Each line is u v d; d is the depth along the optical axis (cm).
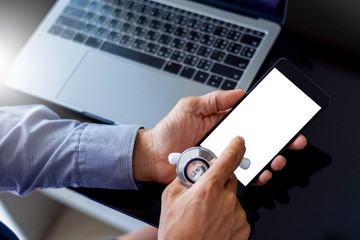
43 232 123
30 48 92
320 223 72
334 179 75
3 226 65
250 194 75
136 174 78
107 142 77
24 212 124
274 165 72
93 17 93
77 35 92
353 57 85
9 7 101
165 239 58
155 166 77
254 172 72
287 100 73
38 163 78
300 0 92
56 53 91
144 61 86
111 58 88
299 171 76
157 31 89
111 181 77
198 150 64
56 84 88
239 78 81
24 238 122
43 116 83
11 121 82
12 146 78
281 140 72
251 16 88
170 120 76
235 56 83
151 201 76
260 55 83
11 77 90
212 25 87
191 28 88
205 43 86
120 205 76
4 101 89
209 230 58
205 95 75
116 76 86
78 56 90
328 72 84
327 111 81
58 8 95
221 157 59
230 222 60
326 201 74
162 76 84
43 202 125
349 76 83
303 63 85
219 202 58
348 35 87
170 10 91
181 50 86
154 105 82
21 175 78
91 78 87
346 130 79
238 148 59
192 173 62
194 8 90
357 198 74
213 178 57
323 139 78
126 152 76
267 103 74
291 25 88
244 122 74
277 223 73
